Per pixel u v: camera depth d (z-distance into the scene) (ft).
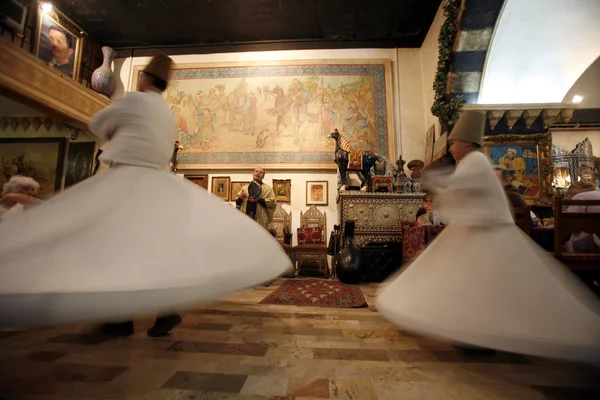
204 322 8.40
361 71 23.67
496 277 5.16
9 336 6.84
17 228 4.28
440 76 18.97
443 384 4.73
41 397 4.15
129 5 21.38
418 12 21.53
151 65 6.59
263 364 5.48
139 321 8.23
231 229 5.51
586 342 4.39
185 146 23.67
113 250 4.23
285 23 22.93
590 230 8.56
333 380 4.85
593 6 16.14
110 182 5.22
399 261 16.96
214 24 23.16
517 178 18.43
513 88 19.84
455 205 6.12
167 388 4.50
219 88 24.21
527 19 17.10
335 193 22.67
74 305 3.65
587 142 23.35
